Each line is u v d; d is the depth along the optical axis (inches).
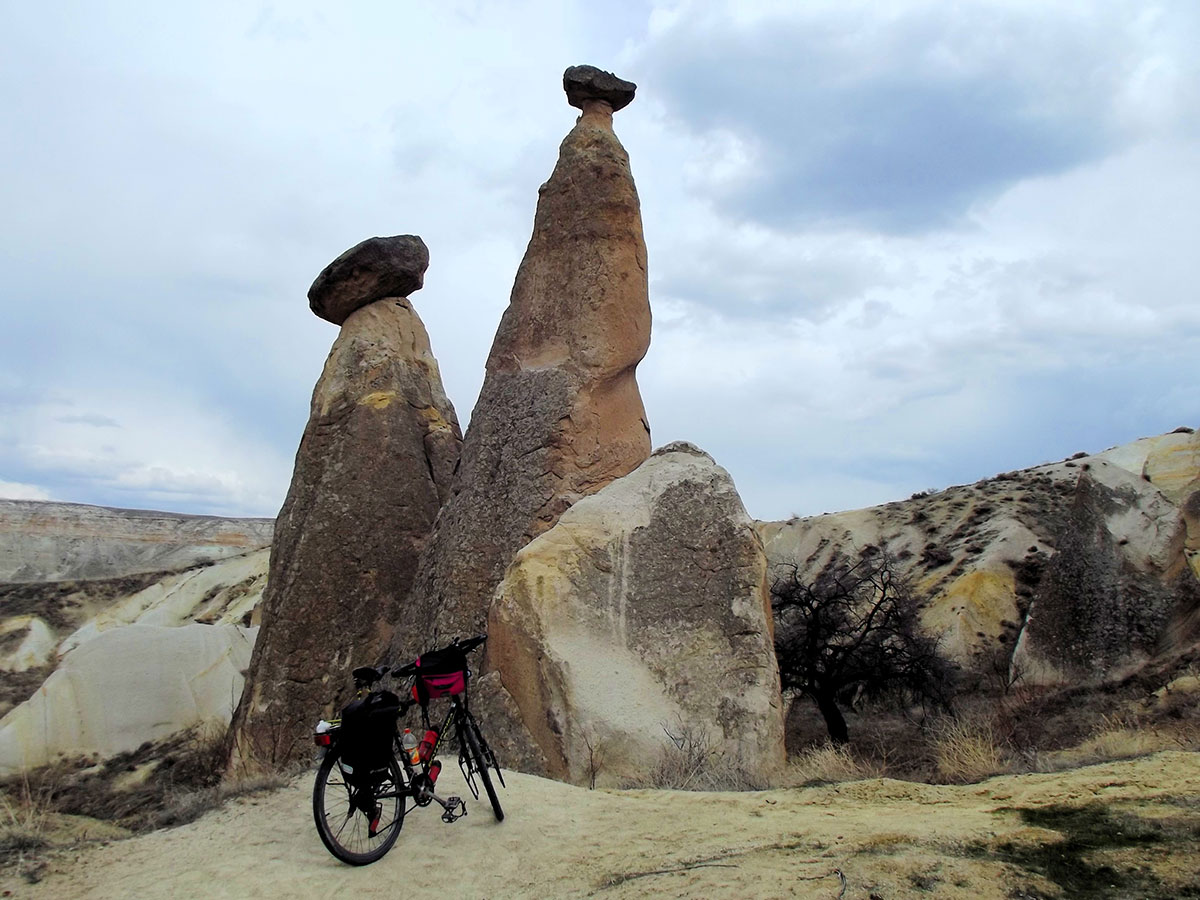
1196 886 167.0
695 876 202.8
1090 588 841.5
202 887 221.0
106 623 1993.1
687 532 490.0
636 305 649.0
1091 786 239.3
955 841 203.3
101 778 827.4
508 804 267.4
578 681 426.0
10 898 223.0
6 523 2874.0
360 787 232.8
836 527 1768.0
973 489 1736.0
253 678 730.2
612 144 679.7
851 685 758.5
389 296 857.5
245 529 3095.5
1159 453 1293.1
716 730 426.9
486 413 660.7
